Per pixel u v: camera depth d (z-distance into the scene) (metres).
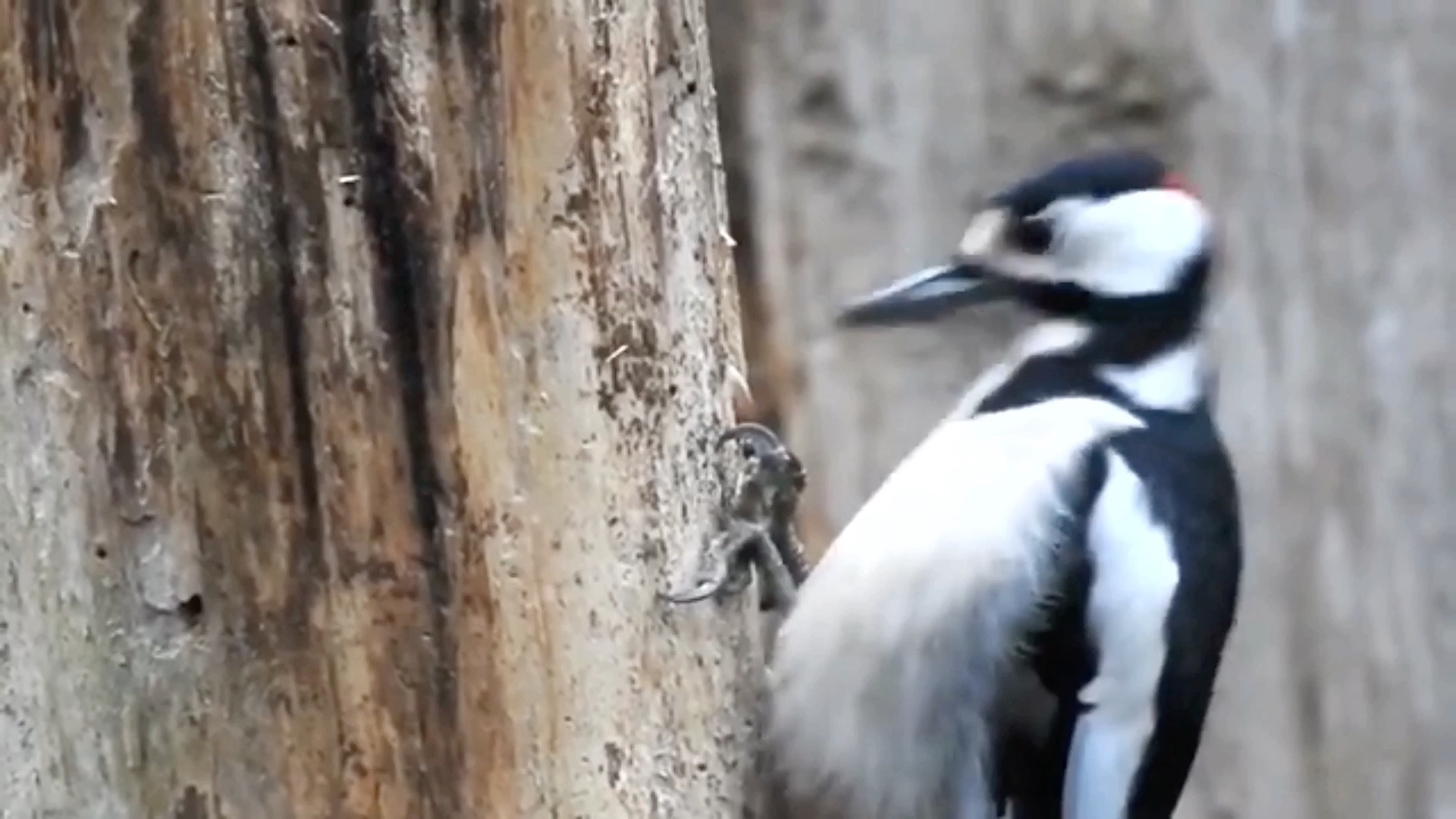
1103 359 2.64
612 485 2.57
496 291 2.56
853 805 2.61
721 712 2.59
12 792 2.56
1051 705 2.62
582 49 2.56
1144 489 2.62
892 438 2.84
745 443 2.61
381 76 2.55
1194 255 2.64
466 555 2.56
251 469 2.55
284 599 2.56
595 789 2.57
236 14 2.55
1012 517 2.61
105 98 2.55
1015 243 2.65
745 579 2.61
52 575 2.56
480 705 2.56
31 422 2.56
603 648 2.57
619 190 2.57
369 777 2.56
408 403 2.56
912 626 2.61
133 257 2.55
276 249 2.55
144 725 2.56
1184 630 2.62
